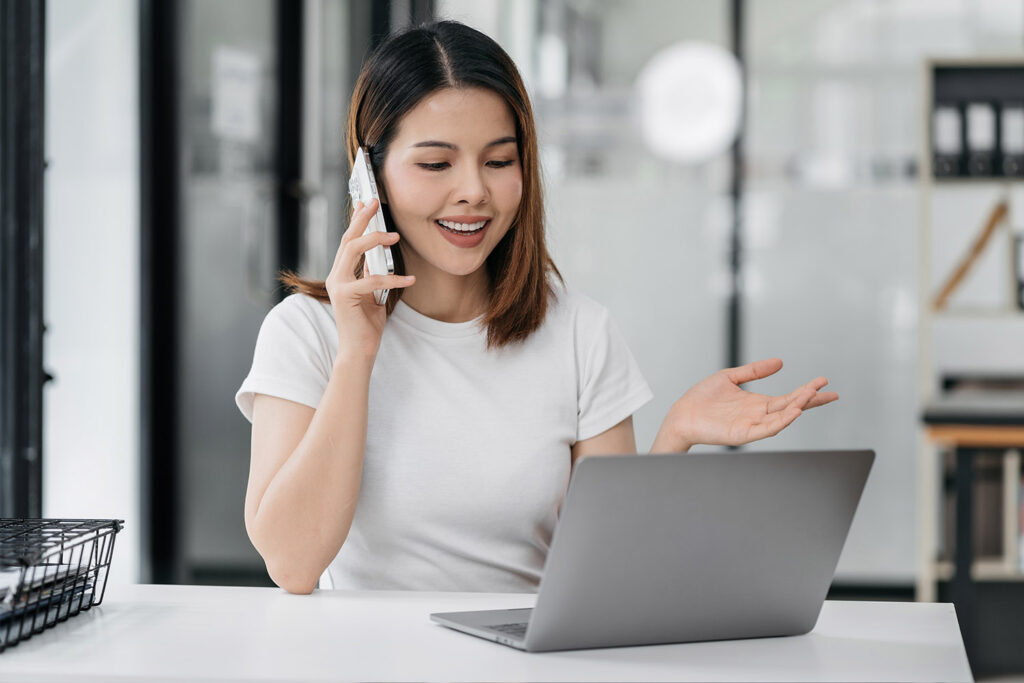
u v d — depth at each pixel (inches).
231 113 132.5
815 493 40.7
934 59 136.3
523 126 55.7
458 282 58.6
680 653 40.0
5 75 84.1
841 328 174.7
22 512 86.0
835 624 45.0
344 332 50.9
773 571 41.2
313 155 152.3
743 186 175.0
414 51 54.0
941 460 134.0
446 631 42.3
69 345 103.2
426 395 57.2
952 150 138.9
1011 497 126.7
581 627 39.4
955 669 38.1
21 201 85.1
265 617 44.4
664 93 174.6
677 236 176.2
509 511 56.7
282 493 50.1
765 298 175.8
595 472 37.2
